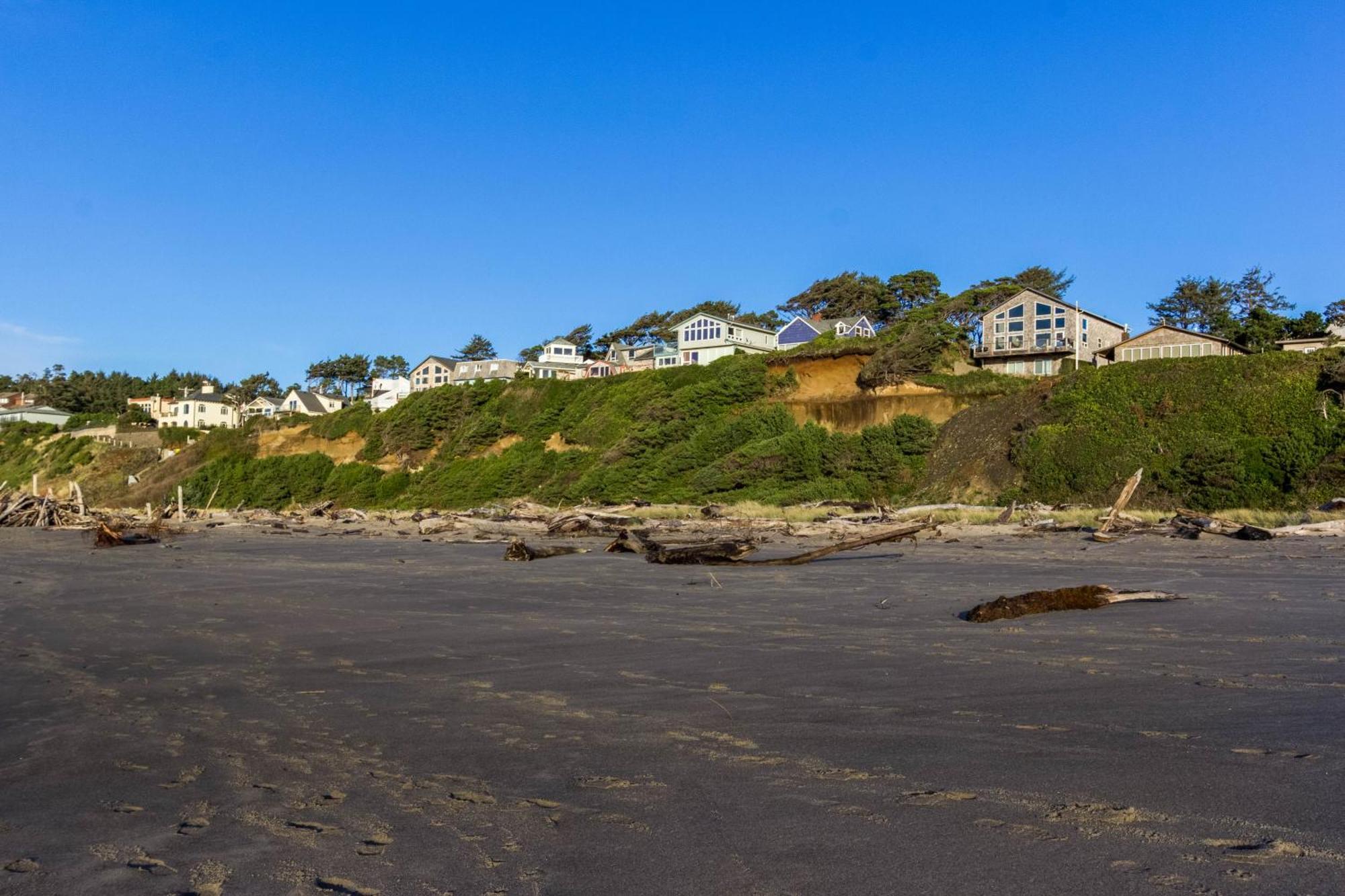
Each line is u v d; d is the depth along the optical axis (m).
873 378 51.59
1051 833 4.16
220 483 66.81
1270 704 6.22
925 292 93.62
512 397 64.62
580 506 43.41
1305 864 3.75
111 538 25.89
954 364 54.56
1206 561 16.05
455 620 11.38
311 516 39.03
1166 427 37.31
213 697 7.62
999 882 3.70
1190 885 3.61
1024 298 57.66
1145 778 4.83
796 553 19.75
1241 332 64.81
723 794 4.87
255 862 4.20
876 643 9.01
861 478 45.00
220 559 21.00
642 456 53.84
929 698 6.75
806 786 4.93
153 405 132.50
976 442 43.31
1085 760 5.18
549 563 18.48
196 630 11.13
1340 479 31.61
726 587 13.94
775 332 87.38
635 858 4.09
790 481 47.03
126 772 5.64
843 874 3.83
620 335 119.69
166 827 4.68
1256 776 4.80
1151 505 34.50
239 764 5.73
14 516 36.78
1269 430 35.03
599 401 60.50
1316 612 10.20
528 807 4.80
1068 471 37.50
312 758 5.83
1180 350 52.88
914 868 3.86
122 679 8.44
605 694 7.28
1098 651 8.20
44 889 3.96
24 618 12.63
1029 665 7.75
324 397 127.31
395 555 21.45
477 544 24.47
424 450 64.25
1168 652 8.08
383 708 7.08
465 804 4.88
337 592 14.46
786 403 53.94
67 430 98.69
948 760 5.28
